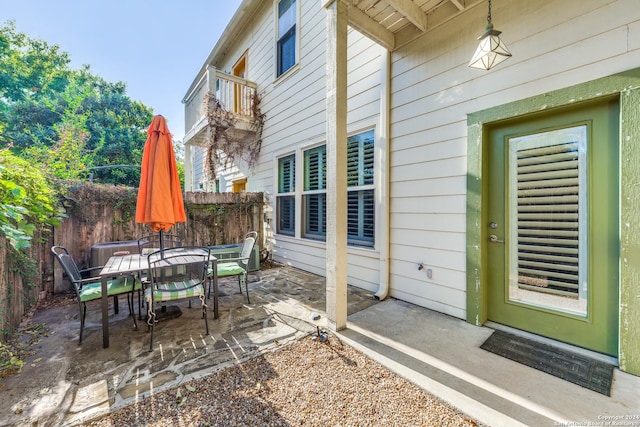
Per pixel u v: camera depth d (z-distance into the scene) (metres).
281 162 5.91
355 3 2.86
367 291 3.83
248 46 6.98
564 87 2.17
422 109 3.17
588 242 2.16
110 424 1.52
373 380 1.89
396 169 3.49
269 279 4.57
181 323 2.84
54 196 3.76
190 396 1.74
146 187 2.79
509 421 1.49
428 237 3.14
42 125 13.65
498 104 2.54
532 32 2.33
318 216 4.92
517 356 2.12
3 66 14.22
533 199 2.45
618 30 1.94
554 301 2.35
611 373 1.88
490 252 2.72
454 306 2.90
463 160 2.80
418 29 3.15
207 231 5.59
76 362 2.11
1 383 1.85
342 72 2.69
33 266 3.05
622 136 1.91
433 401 1.68
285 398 1.72
